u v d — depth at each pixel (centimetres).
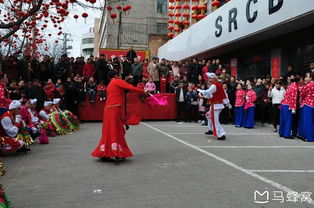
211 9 1978
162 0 3347
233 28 1416
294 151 734
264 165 589
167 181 489
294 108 924
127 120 652
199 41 1791
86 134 1025
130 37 3272
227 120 1411
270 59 1502
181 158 651
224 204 391
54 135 981
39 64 1430
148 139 899
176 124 1352
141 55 2209
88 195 429
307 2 982
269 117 1295
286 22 1103
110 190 448
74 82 1398
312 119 891
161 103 695
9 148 681
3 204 325
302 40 1255
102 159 637
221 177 509
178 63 1753
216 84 908
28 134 724
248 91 1245
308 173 535
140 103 1508
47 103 1048
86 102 1465
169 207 382
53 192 443
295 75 1118
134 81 1543
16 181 497
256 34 1306
